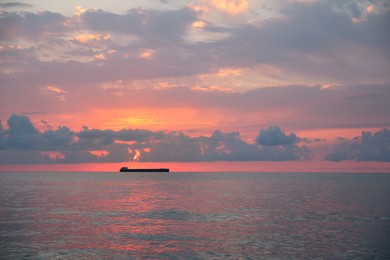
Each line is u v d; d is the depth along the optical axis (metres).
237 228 54.28
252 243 44.34
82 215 67.75
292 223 58.94
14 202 90.81
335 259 37.56
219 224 57.94
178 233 50.34
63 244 43.53
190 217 65.69
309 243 44.31
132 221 60.88
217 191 136.38
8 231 51.16
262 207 81.38
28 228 53.59
